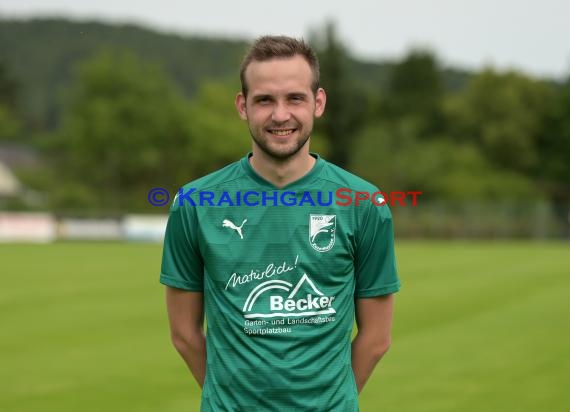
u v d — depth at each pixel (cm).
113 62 5938
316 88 279
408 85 7181
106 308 1327
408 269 2209
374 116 6944
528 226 4850
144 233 3981
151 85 5978
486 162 6544
